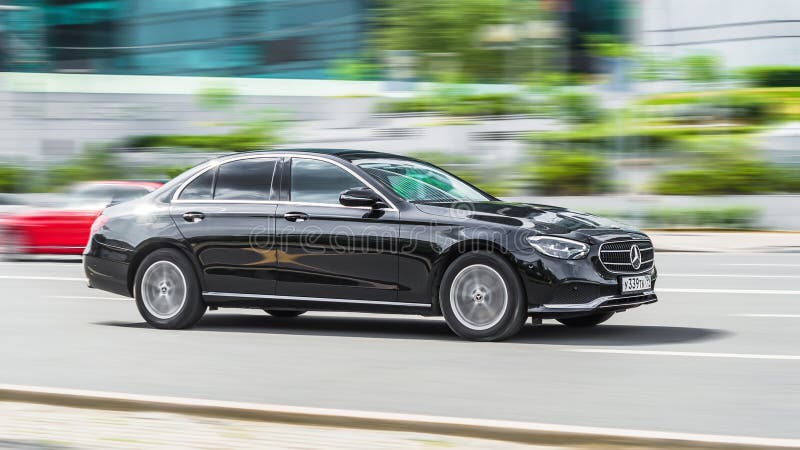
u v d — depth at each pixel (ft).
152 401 24.49
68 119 153.79
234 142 142.51
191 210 39.99
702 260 71.92
